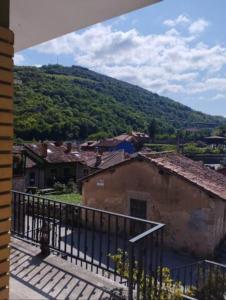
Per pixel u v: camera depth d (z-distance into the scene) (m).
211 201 15.57
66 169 42.31
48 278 4.00
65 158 42.16
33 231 5.16
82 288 3.81
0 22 2.36
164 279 3.74
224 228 16.92
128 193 18.05
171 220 16.58
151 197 17.27
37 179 39.88
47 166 40.62
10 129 2.45
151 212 17.25
